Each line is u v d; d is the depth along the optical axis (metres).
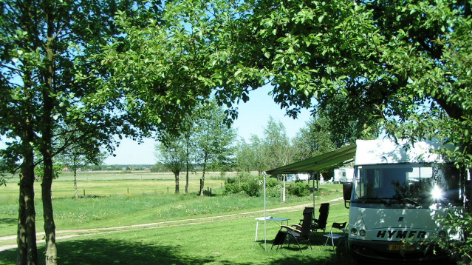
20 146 6.43
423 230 8.28
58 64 7.62
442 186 8.57
